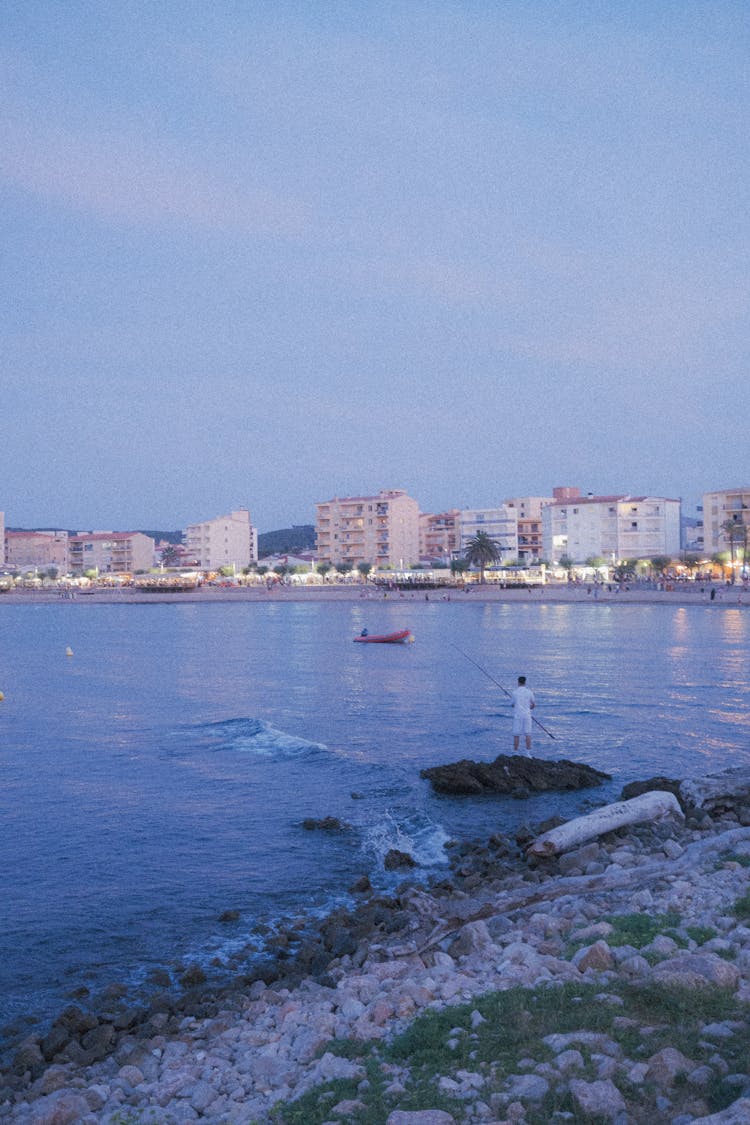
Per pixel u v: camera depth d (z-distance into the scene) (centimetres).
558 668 5181
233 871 1703
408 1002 882
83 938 1389
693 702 3772
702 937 952
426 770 2420
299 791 2333
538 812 2080
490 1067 699
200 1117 754
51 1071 927
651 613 11112
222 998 1126
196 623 11244
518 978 898
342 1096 696
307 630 9531
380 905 1448
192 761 2744
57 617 13388
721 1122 548
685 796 1917
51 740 3148
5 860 1780
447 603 15488
